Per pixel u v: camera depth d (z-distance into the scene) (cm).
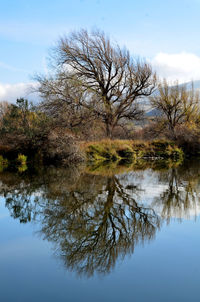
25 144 1952
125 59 2575
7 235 561
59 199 852
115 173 1415
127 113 2759
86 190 976
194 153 2689
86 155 2056
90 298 342
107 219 661
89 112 2366
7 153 1950
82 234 567
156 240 527
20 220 654
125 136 3175
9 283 379
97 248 496
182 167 1706
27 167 1658
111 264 432
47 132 1955
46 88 2428
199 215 681
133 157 2336
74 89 2406
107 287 368
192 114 3138
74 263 439
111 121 2653
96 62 2552
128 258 453
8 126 2012
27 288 366
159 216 677
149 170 1548
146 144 2566
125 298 342
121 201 827
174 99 3039
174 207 759
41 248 499
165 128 3134
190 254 464
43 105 2294
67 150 1909
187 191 965
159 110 3191
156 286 369
